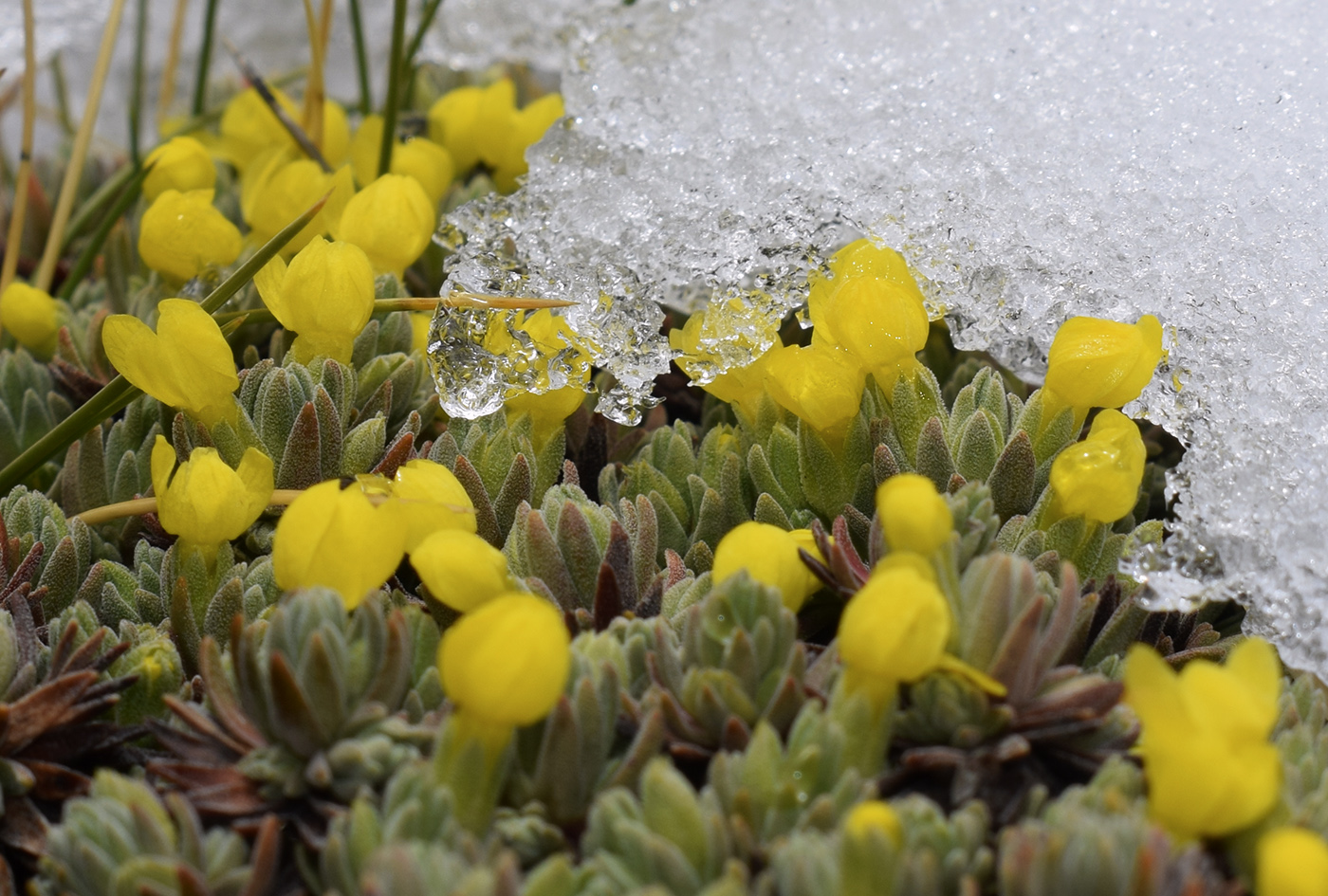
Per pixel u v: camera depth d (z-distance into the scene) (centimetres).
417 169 32
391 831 23
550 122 33
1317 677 26
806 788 23
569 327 28
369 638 24
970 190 29
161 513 26
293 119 34
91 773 25
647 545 26
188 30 47
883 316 27
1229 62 29
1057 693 24
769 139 29
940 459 26
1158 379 27
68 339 30
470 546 25
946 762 23
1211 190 28
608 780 24
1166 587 26
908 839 23
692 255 29
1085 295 28
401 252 29
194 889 23
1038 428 27
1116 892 23
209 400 27
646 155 30
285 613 24
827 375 26
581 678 24
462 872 23
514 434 27
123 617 26
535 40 38
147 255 30
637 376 28
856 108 29
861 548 26
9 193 41
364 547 24
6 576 26
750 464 27
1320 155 28
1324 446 26
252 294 30
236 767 24
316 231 30
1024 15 30
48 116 45
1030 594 24
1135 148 29
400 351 29
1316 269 28
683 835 23
